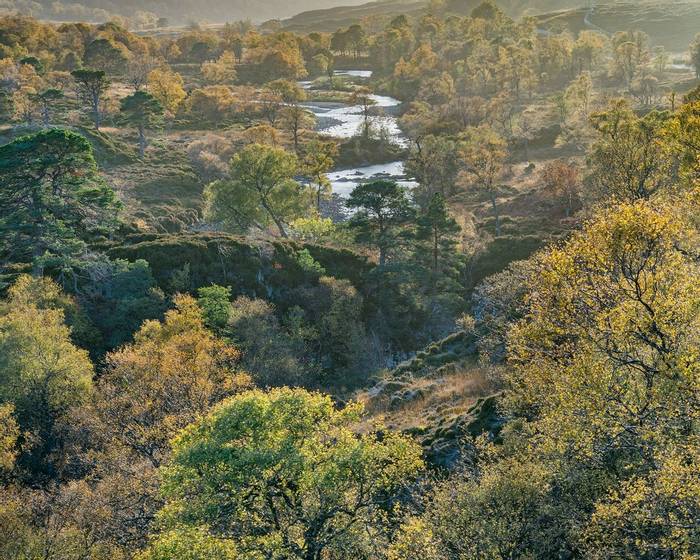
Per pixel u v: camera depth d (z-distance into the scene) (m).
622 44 189.12
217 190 86.00
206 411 32.62
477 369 39.28
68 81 181.12
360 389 49.41
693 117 33.62
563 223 77.31
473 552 17.59
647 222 20.38
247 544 20.09
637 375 20.42
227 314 52.34
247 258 63.16
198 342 43.28
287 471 20.89
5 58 187.00
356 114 188.62
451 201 103.81
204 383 36.19
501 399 27.39
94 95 139.25
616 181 53.06
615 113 61.97
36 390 38.47
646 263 20.55
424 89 193.62
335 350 57.19
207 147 134.38
